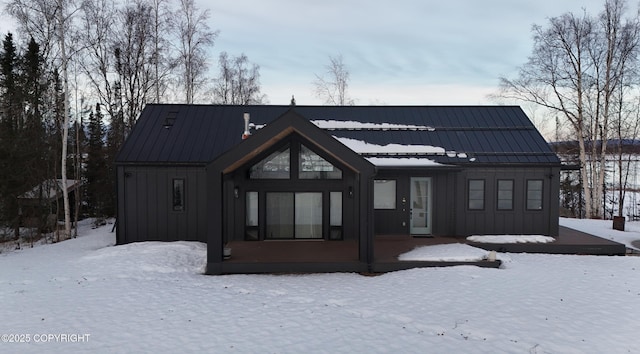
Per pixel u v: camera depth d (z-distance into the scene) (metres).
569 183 31.20
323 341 6.30
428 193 14.20
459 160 13.86
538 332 6.52
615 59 22.16
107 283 9.45
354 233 13.51
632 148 29.31
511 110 16.47
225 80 30.20
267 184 13.30
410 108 16.75
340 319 7.23
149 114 15.80
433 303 7.94
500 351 5.89
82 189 26.08
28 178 17.19
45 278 9.84
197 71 24.48
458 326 6.79
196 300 8.31
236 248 12.20
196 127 15.26
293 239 13.51
